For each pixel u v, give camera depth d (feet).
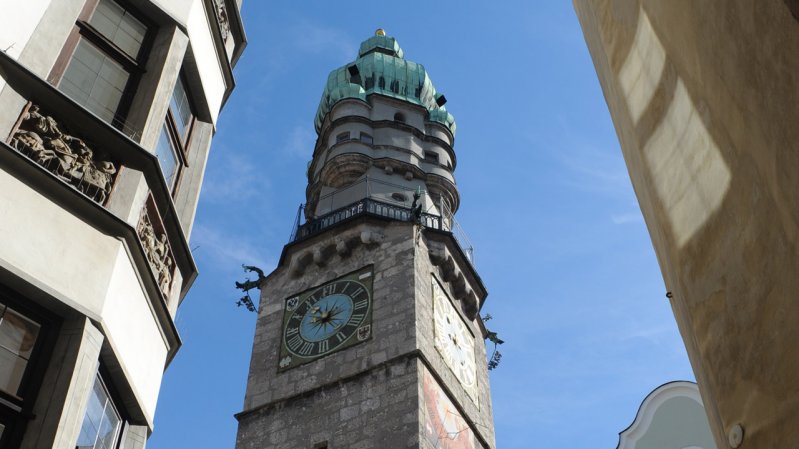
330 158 194.39
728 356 32.60
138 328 45.24
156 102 50.42
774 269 29.37
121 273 43.78
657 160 40.19
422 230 167.12
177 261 51.55
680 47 36.32
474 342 166.91
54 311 39.83
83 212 42.83
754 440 30.37
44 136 43.01
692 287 35.96
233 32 69.51
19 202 40.19
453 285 168.45
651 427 70.64
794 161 26.81
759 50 28.58
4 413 36.06
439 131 211.00
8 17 44.01
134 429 44.52
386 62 222.89
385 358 141.49
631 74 43.91
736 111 30.99
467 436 143.74
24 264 38.99
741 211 31.63
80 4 49.24
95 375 40.70
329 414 138.00
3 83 42.04
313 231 173.68
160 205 48.85
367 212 167.84
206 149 59.47
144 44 53.67
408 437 127.54
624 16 44.96
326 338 151.53
